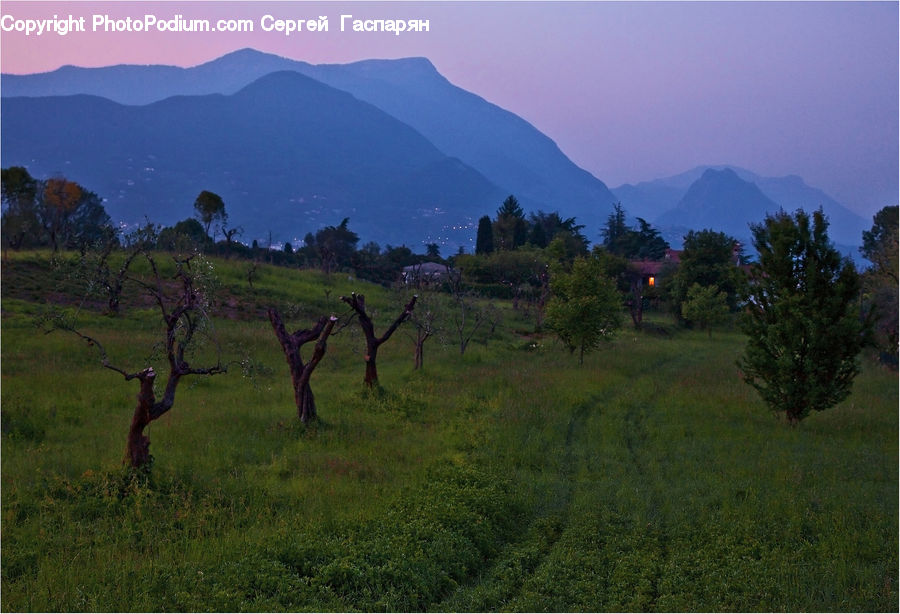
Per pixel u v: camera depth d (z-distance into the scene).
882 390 29.17
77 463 13.84
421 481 13.73
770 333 21.44
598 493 13.59
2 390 19.66
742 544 11.00
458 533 10.81
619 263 82.94
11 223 50.00
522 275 77.81
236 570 9.01
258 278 50.47
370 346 23.70
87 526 10.93
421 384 25.80
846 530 11.47
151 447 15.47
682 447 17.73
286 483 13.45
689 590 9.23
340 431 17.94
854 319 20.78
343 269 85.44
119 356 26.55
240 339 32.59
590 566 10.03
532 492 13.61
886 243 42.56
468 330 45.22
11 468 13.37
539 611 8.57
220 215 61.78
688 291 63.53
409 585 8.95
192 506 11.81
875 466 16.14
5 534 10.27
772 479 14.80
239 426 17.80
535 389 25.22
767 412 23.17
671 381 30.25
